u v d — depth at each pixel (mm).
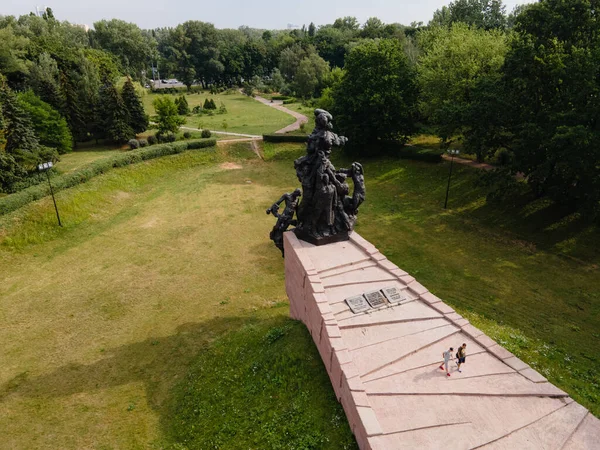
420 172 46250
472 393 13922
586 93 28234
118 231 36938
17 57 67000
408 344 15930
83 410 18391
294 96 119875
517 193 37062
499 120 34125
